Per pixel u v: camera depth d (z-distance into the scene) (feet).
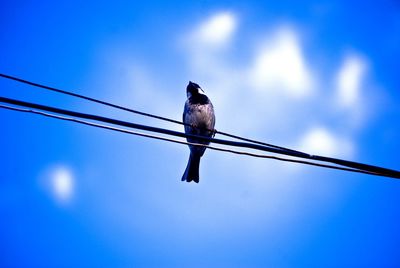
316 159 20.63
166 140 19.52
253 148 20.35
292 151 20.67
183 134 19.52
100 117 18.43
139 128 18.98
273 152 20.65
